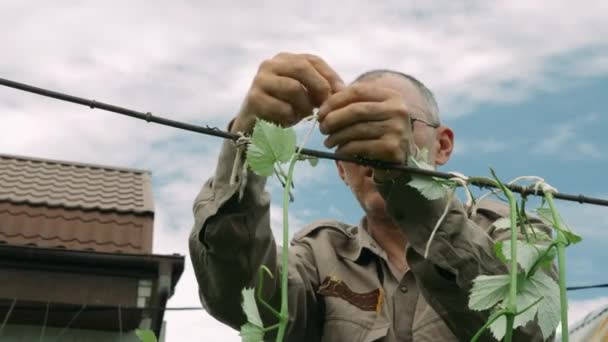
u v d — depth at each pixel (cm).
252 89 176
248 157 137
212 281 209
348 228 259
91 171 928
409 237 186
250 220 200
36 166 918
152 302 693
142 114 161
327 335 231
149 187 884
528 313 131
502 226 150
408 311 228
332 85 180
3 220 754
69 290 686
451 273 185
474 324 188
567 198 152
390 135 165
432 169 168
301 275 235
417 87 259
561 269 131
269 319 221
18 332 683
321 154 163
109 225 769
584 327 467
